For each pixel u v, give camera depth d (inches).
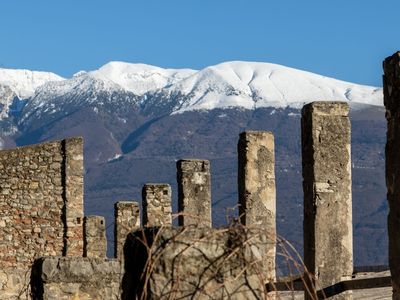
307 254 1835.6
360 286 1681.8
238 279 980.6
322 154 1839.3
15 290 1839.3
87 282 1419.8
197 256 981.8
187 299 976.3
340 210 1834.4
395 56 1397.6
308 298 1740.9
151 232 1000.2
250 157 2288.4
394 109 1401.3
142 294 975.6
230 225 992.2
